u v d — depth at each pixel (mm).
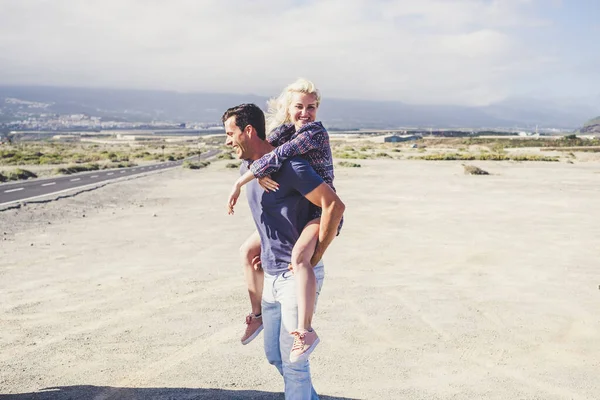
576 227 12875
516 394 3979
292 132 3322
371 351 4832
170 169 41562
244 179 2979
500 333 5359
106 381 4094
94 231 12102
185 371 4320
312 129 2994
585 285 7352
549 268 8438
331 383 4129
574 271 8227
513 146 109250
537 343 5086
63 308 6086
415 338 5188
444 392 3994
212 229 12516
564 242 10844
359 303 6410
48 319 5672
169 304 6293
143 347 4867
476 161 52094
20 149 95875
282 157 2857
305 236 2957
